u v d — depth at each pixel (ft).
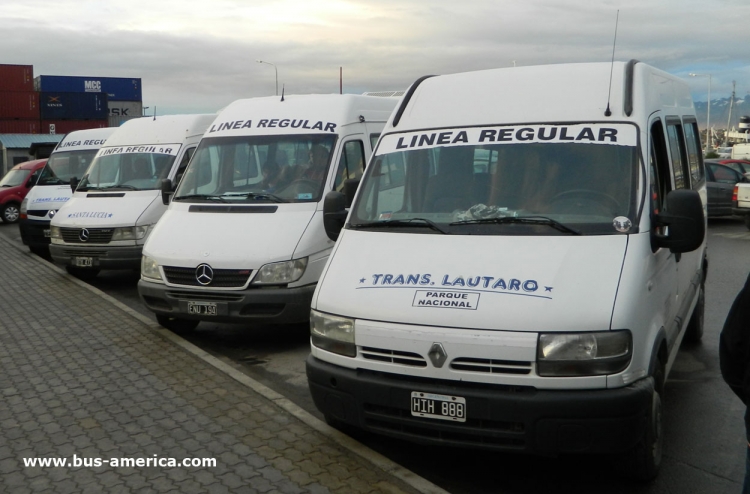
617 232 15.15
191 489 14.46
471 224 16.19
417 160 18.04
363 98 30.68
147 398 19.81
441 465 16.21
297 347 26.27
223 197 27.68
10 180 81.25
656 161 17.60
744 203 59.06
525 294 13.99
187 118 41.47
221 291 24.59
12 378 21.80
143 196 37.93
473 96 18.85
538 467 16.06
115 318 29.71
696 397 20.42
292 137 28.50
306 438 16.94
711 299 32.99
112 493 14.37
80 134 55.67
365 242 16.75
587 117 17.26
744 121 208.54
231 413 18.58
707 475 15.56
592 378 13.38
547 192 16.33
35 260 48.34
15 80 144.46
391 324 14.47
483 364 13.75
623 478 15.25
